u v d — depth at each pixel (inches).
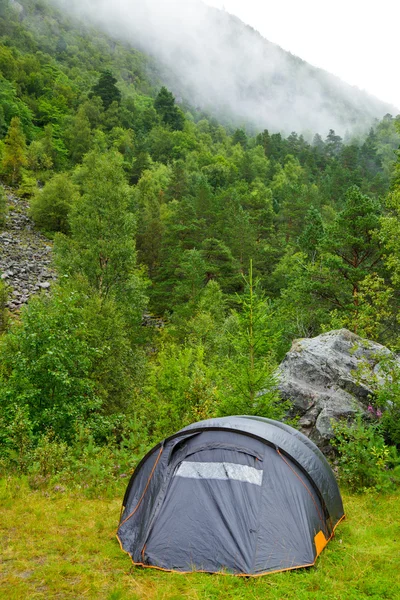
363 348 578.2
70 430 470.0
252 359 437.1
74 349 517.3
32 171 3120.1
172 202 2559.1
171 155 4426.7
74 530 275.9
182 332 1267.2
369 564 230.1
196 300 1475.1
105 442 522.9
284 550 224.7
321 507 260.5
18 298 1478.8
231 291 1811.0
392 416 435.8
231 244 1914.4
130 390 775.1
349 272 1040.2
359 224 1041.5
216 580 209.9
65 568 219.5
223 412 430.6
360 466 369.7
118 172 1129.4
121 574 218.4
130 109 5315.0
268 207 2466.8
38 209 2266.2
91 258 1058.7
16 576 213.6
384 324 887.1
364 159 4869.6
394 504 329.1
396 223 819.4
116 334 805.9
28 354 490.3
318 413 491.5
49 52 6830.7
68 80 5551.2
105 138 4141.2
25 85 4709.6
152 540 235.5
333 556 237.6
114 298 1035.9
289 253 1852.9
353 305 1001.5
